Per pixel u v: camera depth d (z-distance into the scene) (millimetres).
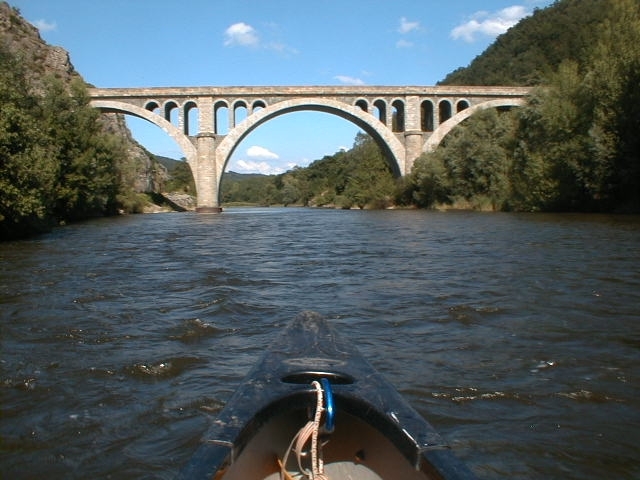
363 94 61688
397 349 6477
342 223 34938
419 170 57438
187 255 16469
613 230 21719
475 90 62781
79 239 23016
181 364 6047
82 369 5938
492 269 12312
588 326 7414
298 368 3602
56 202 35844
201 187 61000
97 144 41906
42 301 9375
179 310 8578
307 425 2738
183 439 4402
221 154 60938
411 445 2658
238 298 9391
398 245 18578
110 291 10266
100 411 4918
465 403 4969
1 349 6648
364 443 3156
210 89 60031
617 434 4426
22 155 22344
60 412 4910
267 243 20500
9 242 21656
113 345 6773
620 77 33125
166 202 81000
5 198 21641
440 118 69125
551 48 109438
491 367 5855
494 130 48906
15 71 36969
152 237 24078
